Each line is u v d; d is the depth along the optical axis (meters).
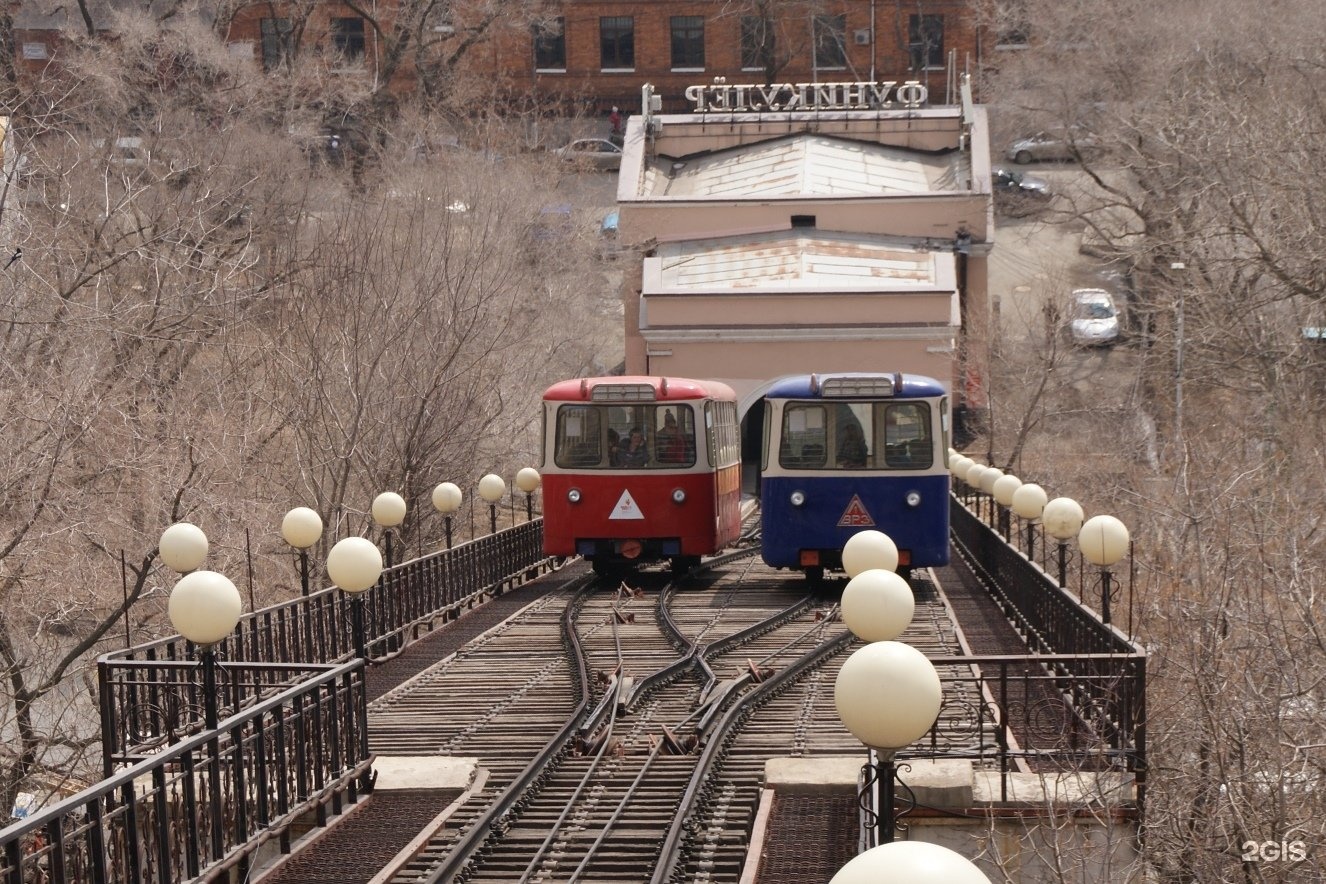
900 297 76.50
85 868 15.86
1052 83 85.81
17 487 34.31
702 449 42.16
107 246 45.38
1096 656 19.56
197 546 22.27
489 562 41.12
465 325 52.53
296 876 17.22
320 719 18.77
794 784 19.89
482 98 107.31
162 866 15.20
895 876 7.44
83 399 36.50
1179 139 61.22
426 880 16.39
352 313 50.44
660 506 42.00
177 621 16.02
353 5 97.38
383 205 59.41
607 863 17.53
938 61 127.69
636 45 129.50
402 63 109.75
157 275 40.59
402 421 50.03
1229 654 24.02
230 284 47.97
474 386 52.34
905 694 13.16
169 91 64.50
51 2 70.25
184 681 23.39
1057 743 20.88
